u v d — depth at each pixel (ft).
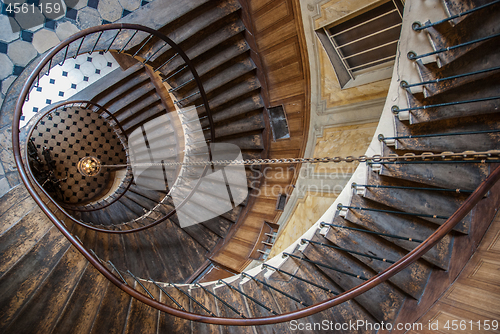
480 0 5.57
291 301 8.29
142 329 7.20
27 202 8.75
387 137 7.50
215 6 12.09
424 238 6.85
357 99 11.62
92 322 6.84
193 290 10.01
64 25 10.75
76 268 7.50
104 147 24.08
